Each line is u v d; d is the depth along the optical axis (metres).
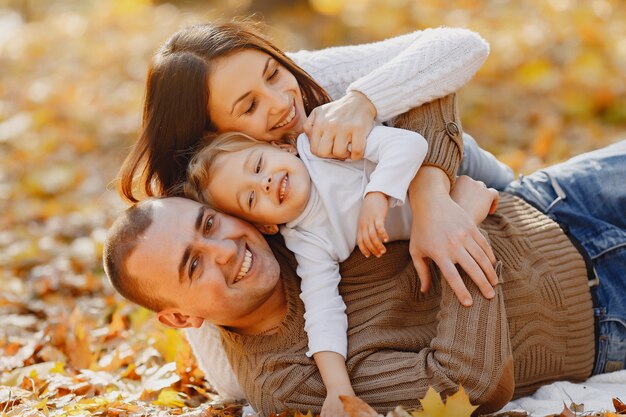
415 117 2.51
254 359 2.38
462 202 2.41
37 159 6.98
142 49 9.98
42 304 4.11
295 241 2.38
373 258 2.41
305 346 2.33
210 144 2.38
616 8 8.01
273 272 2.28
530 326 2.42
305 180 2.33
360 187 2.36
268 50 2.47
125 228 2.28
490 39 7.55
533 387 2.49
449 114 2.55
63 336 3.51
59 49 10.56
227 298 2.22
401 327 2.38
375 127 2.39
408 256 2.47
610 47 6.97
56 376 3.00
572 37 7.29
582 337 2.52
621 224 2.70
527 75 6.66
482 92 6.49
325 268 2.33
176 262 2.19
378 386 2.23
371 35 8.70
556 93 6.36
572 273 2.54
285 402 2.32
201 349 2.74
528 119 6.09
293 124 2.46
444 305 2.28
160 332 3.38
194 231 2.21
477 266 2.24
